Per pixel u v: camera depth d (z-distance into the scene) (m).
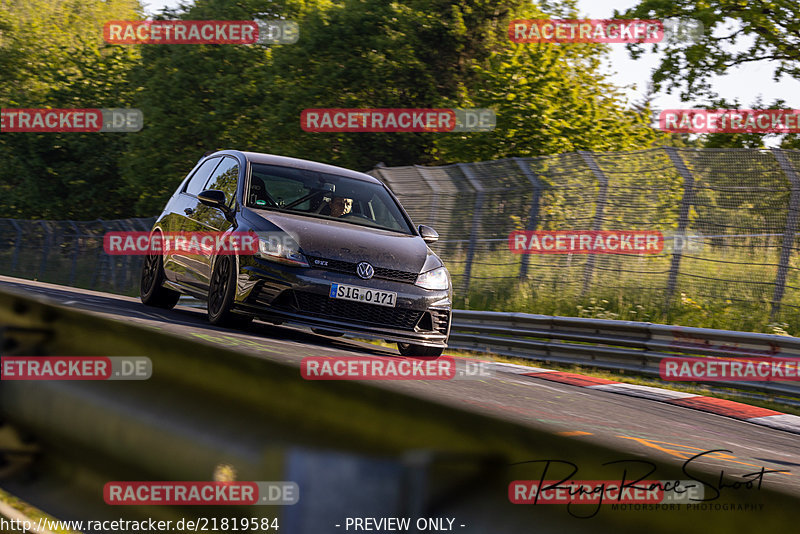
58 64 134.50
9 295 7.12
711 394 30.89
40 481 6.68
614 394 26.08
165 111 103.19
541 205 44.84
